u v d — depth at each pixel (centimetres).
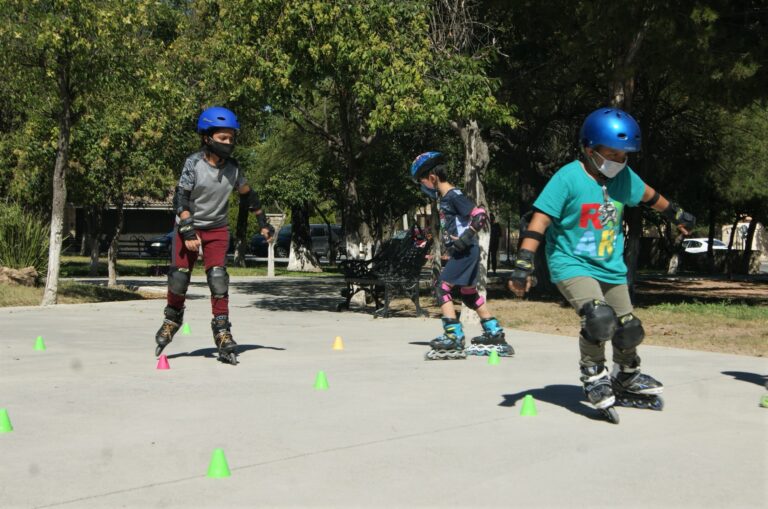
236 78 1382
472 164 1136
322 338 977
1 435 476
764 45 1355
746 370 737
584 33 1427
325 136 1680
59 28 1337
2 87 1655
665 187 2316
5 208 1836
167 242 4522
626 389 564
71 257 4372
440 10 1290
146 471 404
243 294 1908
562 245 534
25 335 959
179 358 788
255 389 623
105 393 604
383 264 1357
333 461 423
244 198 812
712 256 3538
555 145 2178
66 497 364
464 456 433
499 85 1188
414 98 1173
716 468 414
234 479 392
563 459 429
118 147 1895
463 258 802
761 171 2377
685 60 1359
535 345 930
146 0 1459
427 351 859
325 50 1245
